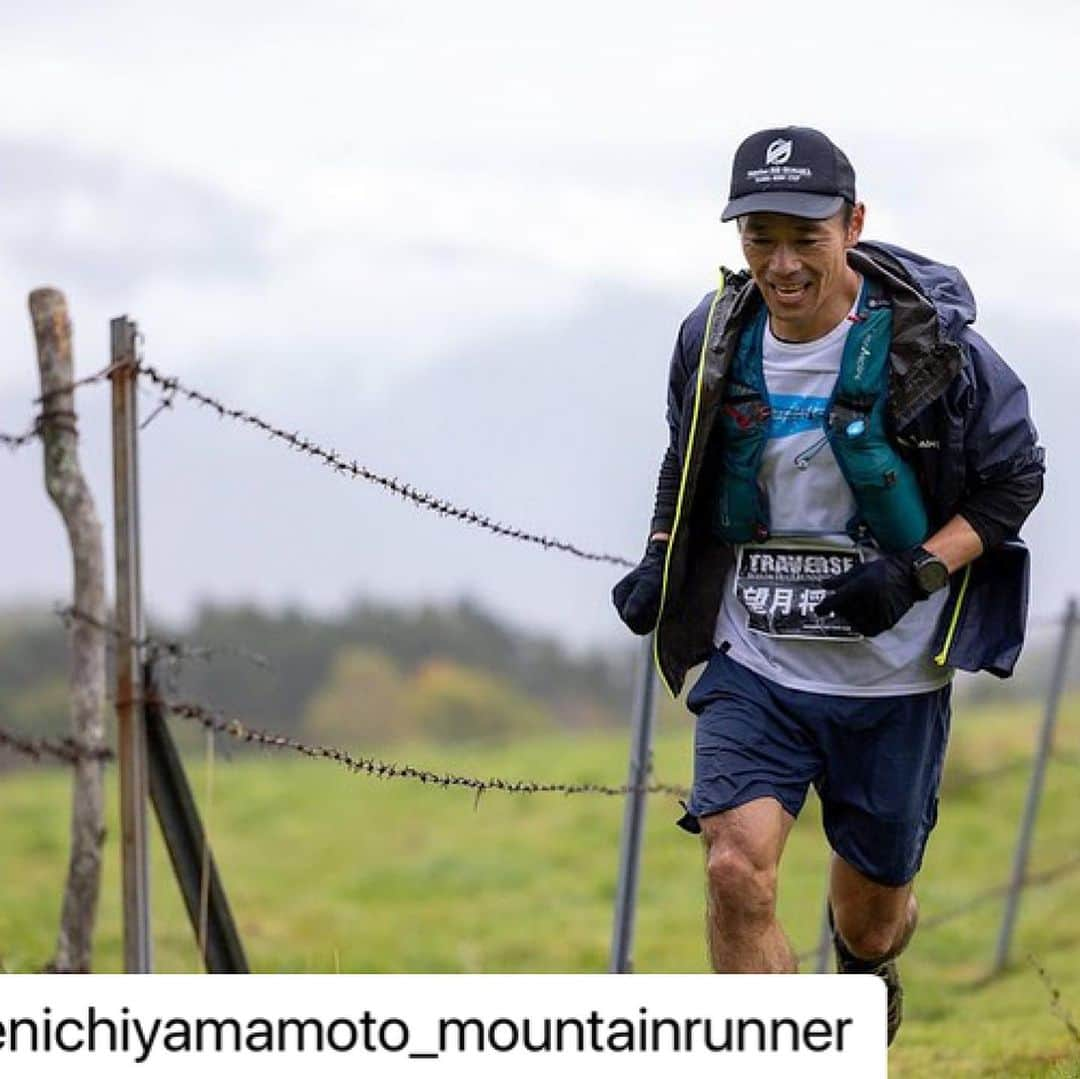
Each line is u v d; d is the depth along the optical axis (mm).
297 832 25406
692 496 6527
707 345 6449
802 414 6371
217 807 27625
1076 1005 12508
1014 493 6414
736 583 6648
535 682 58219
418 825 25344
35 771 31281
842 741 6621
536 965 16094
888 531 6375
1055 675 14891
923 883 19109
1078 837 21172
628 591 6797
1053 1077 8664
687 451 6523
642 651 9164
